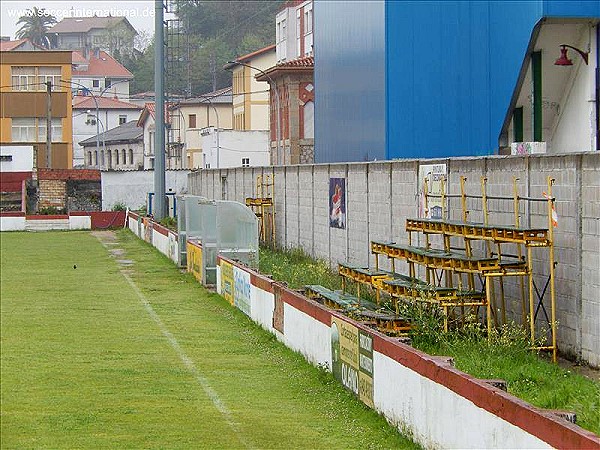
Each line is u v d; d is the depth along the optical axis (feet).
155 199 196.44
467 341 54.08
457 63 106.22
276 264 104.22
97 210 266.16
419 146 108.17
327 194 106.83
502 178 62.08
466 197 64.54
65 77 324.19
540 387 45.73
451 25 106.32
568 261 53.83
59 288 117.50
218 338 78.33
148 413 53.47
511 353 52.06
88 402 56.54
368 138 115.96
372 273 69.21
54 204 265.95
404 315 60.08
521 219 59.41
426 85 107.76
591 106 91.76
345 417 49.14
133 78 576.61
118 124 498.69
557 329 54.80
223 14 479.41
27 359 70.59
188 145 355.77
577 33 92.17
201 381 61.62
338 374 55.57
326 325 58.18
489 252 60.90
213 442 46.98
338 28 132.87
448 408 38.06
